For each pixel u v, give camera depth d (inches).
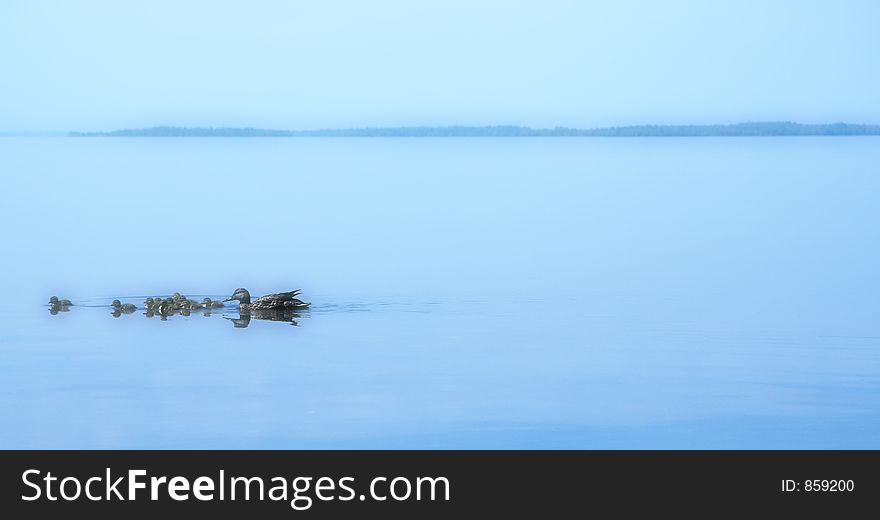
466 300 1553.9
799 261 1957.4
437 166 5142.7
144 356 1218.0
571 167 5019.7
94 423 976.9
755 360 1199.6
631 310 1482.5
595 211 2859.3
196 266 1889.8
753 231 2417.6
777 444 932.0
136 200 3159.5
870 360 1196.5
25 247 2138.3
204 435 949.2
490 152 7460.6
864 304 1521.9
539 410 1016.9
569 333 1336.1
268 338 1309.1
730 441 938.1
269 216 2719.0
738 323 1392.7
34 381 1111.6
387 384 1101.1
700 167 4943.4
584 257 2003.0
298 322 1409.9
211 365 1176.2
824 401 1045.2
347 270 1836.9
